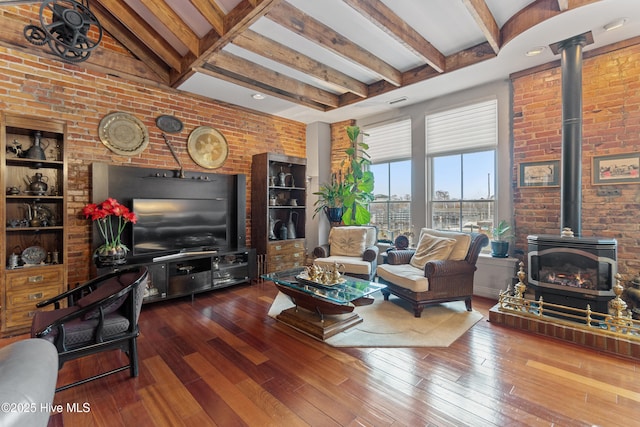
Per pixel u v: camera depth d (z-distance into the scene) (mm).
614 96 2951
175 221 3807
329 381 1979
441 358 2264
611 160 2980
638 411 1661
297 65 3385
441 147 4312
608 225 3012
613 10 2326
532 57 3158
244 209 4551
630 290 2725
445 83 3811
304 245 5141
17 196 2734
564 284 2717
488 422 1589
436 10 2668
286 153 5414
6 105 2869
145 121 3777
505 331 2732
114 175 3463
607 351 2338
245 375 2055
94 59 3348
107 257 3105
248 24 2590
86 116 3342
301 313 2965
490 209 3904
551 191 3389
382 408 1711
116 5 3023
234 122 4691
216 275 3938
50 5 1650
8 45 2863
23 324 2729
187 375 2055
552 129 3348
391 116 4918
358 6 2381
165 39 3398
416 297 3070
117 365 2188
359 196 4859
